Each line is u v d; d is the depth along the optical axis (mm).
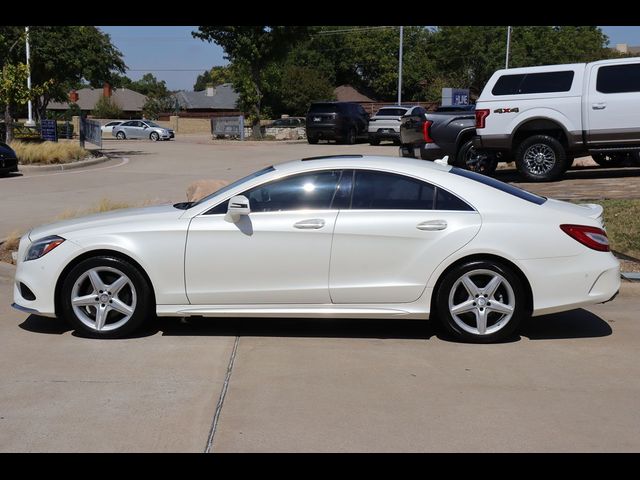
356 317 5949
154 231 5941
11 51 26062
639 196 10688
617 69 12094
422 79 63938
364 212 5906
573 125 12281
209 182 10750
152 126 42281
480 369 5406
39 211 12484
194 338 6160
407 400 4809
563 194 11141
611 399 4848
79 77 29562
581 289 5836
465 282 5879
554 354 5770
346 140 31047
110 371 5336
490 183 6109
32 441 4203
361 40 64250
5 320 6703
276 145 32188
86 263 5984
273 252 5891
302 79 57281
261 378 5207
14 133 28969
